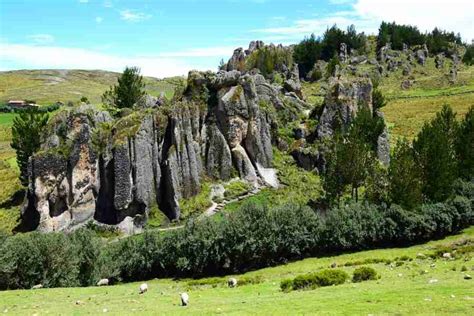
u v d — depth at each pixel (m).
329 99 100.56
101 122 89.25
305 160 95.75
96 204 84.88
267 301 30.86
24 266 52.47
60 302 37.59
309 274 38.62
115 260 61.00
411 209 68.25
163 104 97.38
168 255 60.75
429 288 29.78
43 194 82.88
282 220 62.84
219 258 59.28
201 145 90.81
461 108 176.00
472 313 23.44
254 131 92.94
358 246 64.31
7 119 184.38
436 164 72.81
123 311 30.59
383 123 98.31
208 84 94.56
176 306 31.69
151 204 83.69
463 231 69.50
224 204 84.44
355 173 77.12
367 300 27.69
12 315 31.02
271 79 191.50
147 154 84.25
